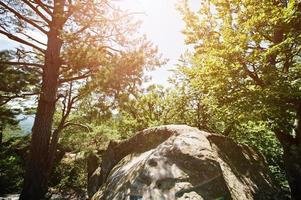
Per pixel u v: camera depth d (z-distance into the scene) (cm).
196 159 476
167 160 493
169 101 1662
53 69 1570
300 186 938
